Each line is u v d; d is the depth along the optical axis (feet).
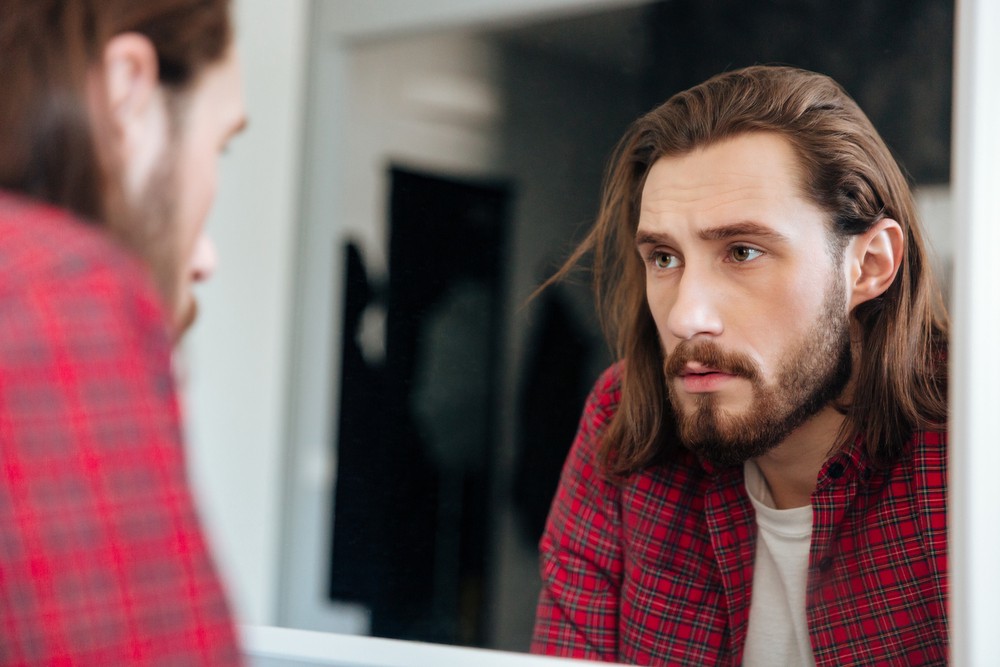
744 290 3.09
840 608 3.09
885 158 3.10
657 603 3.44
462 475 4.84
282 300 5.48
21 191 1.42
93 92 1.46
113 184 1.47
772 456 3.18
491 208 4.91
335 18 5.42
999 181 2.39
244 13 5.43
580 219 4.57
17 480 1.16
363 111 5.39
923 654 2.98
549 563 3.69
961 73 2.42
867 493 3.05
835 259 3.04
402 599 5.00
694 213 3.15
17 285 1.21
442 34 5.09
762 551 3.25
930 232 3.34
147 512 1.23
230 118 1.72
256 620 5.27
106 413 1.22
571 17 4.55
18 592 1.16
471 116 4.97
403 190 5.27
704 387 3.15
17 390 1.18
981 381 2.39
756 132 3.06
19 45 1.42
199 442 5.45
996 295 2.39
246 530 5.37
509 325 4.71
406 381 5.13
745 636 3.26
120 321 1.28
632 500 3.48
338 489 5.22
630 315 3.47
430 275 5.12
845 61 3.68
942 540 2.95
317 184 5.48
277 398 5.45
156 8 1.55
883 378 3.03
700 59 4.07
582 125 4.53
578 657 3.57
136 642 1.19
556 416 4.54
